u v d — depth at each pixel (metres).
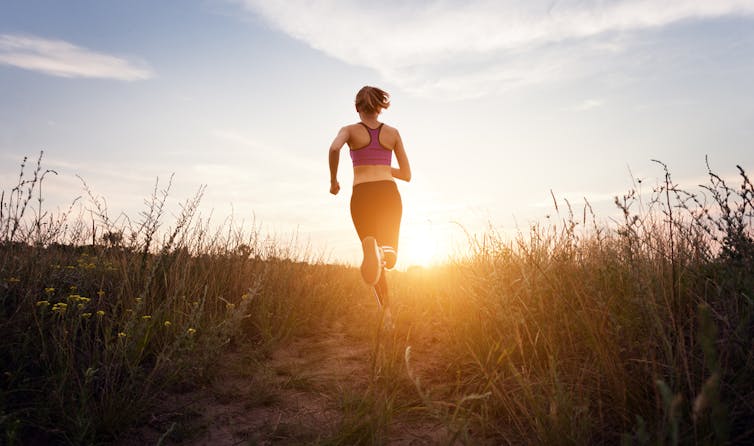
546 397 2.14
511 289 2.93
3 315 2.78
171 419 2.48
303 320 4.54
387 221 3.57
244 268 4.95
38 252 3.47
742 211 2.30
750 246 2.28
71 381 2.42
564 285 2.95
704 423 1.66
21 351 2.61
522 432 2.03
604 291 2.67
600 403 1.93
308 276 5.70
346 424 2.23
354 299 5.95
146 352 3.06
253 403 2.66
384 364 3.08
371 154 3.66
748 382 1.83
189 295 3.83
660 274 2.46
